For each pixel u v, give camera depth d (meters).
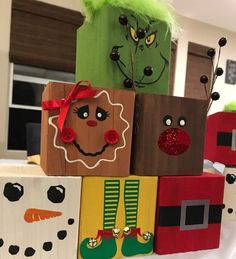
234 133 0.94
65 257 0.61
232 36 4.05
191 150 0.74
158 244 0.69
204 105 0.75
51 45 2.95
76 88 0.62
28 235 0.59
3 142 2.82
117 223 0.66
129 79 0.79
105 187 0.65
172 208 0.70
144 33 0.74
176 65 3.66
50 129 0.61
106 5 0.77
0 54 2.73
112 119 0.66
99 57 0.79
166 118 0.71
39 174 0.63
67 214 0.61
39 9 2.87
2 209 0.57
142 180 0.68
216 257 0.69
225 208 0.88
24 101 2.96
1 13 2.70
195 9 3.39
